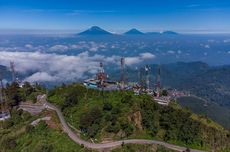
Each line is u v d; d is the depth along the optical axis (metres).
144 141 162.12
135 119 173.50
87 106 194.50
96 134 164.75
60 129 176.62
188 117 191.75
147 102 188.38
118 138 162.00
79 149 151.25
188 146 168.88
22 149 164.12
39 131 178.75
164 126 175.00
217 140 181.62
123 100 188.75
